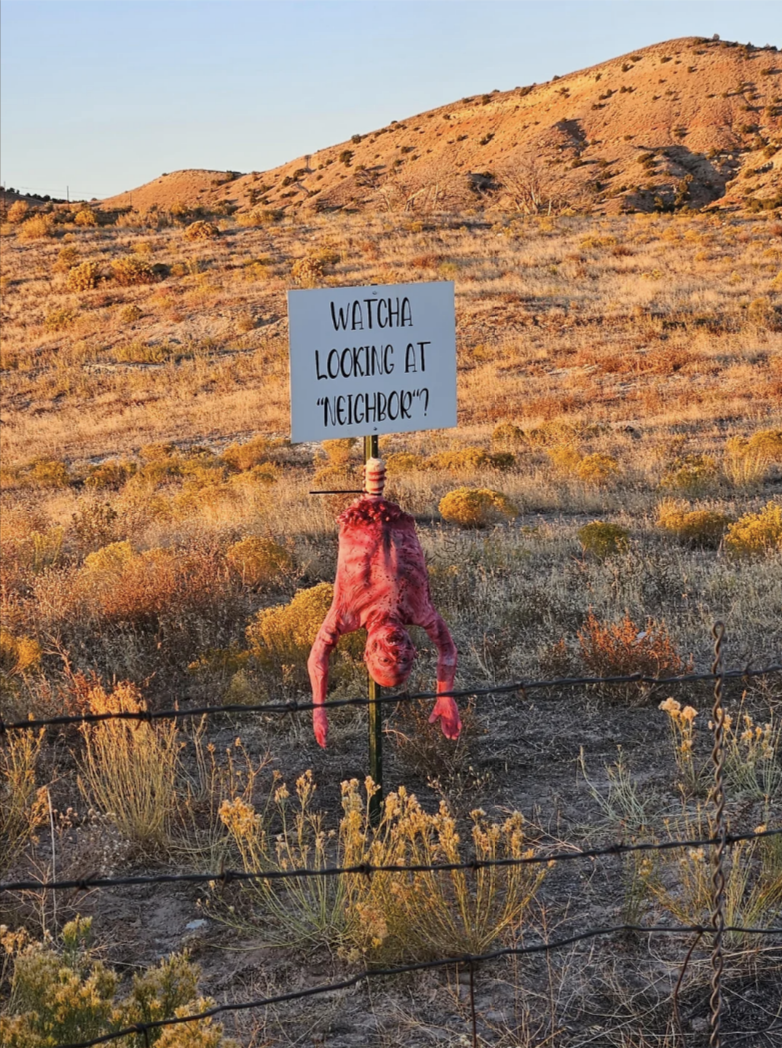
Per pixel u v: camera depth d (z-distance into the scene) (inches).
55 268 1861.5
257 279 1644.9
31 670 293.0
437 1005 147.4
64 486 833.5
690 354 1092.5
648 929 126.6
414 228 1972.2
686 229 1897.1
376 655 151.2
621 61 5689.0
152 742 209.9
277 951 162.7
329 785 225.1
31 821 193.9
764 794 205.8
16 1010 133.6
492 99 5880.9
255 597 391.5
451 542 458.3
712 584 363.9
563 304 1365.7
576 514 584.7
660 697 267.4
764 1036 139.2
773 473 651.5
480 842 158.1
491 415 976.3
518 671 288.5
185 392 1222.3
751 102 4658.0
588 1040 138.9
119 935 168.6
